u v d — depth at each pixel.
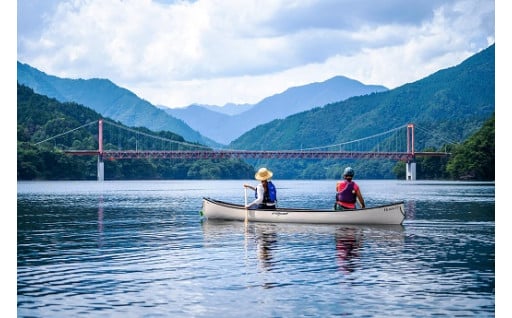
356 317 10.08
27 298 11.34
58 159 162.38
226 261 15.20
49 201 48.75
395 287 12.13
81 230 23.02
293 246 17.88
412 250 17.00
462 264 14.66
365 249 17.22
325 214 24.33
